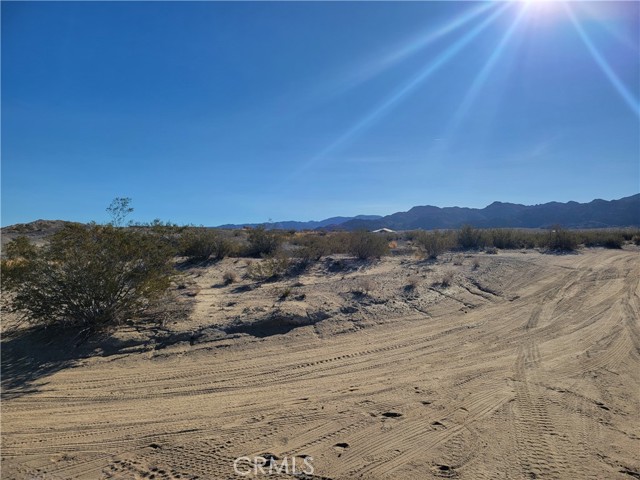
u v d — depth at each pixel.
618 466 4.47
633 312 11.21
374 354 8.20
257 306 10.53
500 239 27.94
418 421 5.46
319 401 6.12
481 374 7.18
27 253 8.34
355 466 4.46
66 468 4.48
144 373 7.15
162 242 9.95
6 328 8.83
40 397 6.22
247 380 6.93
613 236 29.38
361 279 14.62
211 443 4.93
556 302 12.45
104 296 8.52
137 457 4.67
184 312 9.84
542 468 4.42
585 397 6.22
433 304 11.88
